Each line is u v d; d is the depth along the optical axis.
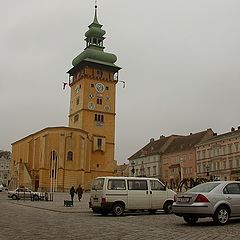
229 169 91.31
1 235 13.59
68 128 90.38
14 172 106.12
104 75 103.19
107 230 15.31
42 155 89.75
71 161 89.69
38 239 12.65
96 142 96.75
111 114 101.44
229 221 18.41
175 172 117.06
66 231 14.96
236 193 17.44
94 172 95.88
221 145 95.12
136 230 15.24
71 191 44.81
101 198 24.14
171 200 25.89
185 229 15.47
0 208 32.00
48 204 40.59
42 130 93.31
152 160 130.00
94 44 105.75
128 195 24.55
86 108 98.56
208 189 17.23
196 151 107.06
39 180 89.50
